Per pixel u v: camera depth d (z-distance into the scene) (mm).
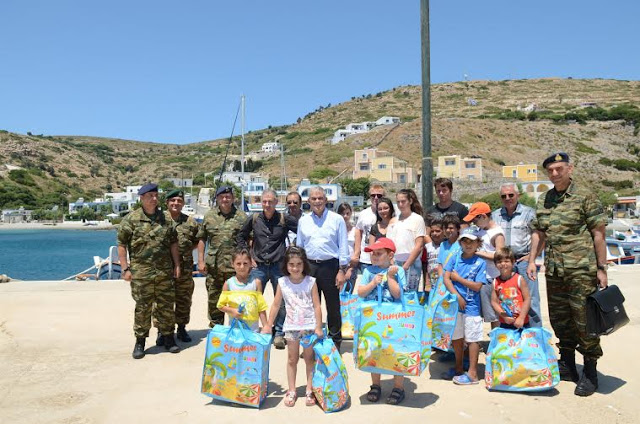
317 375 4684
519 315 5109
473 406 4699
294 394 4832
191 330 7750
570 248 5023
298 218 7156
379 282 4754
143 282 6352
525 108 148625
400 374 4566
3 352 6520
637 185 97625
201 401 4922
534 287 5742
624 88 171250
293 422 4410
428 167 7570
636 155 112750
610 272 12922
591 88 173875
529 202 64812
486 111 149625
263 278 6969
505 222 6184
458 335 5391
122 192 142000
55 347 6746
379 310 4668
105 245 64062
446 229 5652
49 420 4508
